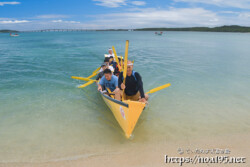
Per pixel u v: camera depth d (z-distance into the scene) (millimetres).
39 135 3781
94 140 3627
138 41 34750
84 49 20141
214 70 9680
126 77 4551
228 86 6996
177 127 4152
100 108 5180
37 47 22266
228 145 3510
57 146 3424
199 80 7801
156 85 7133
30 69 9633
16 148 3348
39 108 5062
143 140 3641
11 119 4418
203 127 4152
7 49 19594
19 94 6047
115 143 3531
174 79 7938
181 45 25828
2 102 5367
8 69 9516
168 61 12430
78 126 4164
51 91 6430
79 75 8844
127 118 3570
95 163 2973
